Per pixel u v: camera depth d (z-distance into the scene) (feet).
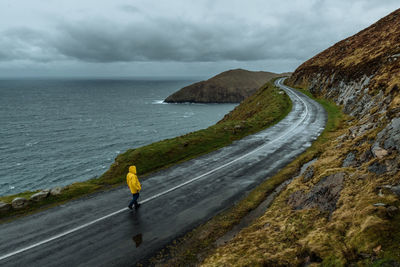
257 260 20.79
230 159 56.90
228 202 37.29
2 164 224.33
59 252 27.04
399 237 15.10
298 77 244.42
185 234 29.94
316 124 88.28
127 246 27.99
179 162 56.90
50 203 38.70
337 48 205.57
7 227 31.96
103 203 38.04
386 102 45.55
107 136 333.21
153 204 37.27
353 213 20.12
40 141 304.71
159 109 628.28
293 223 24.84
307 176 36.24
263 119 103.81
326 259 16.96
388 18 171.63
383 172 23.48
